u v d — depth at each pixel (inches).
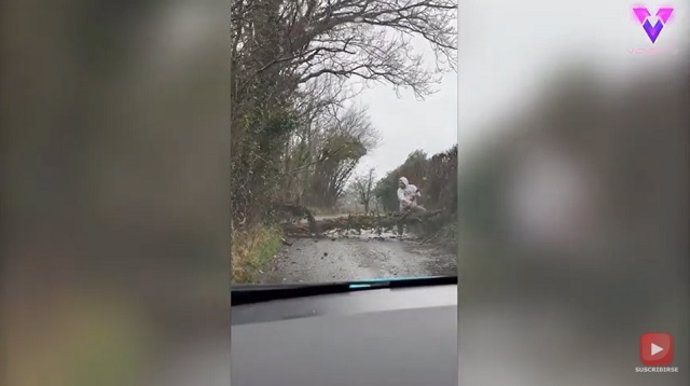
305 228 198.1
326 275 197.9
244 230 186.1
